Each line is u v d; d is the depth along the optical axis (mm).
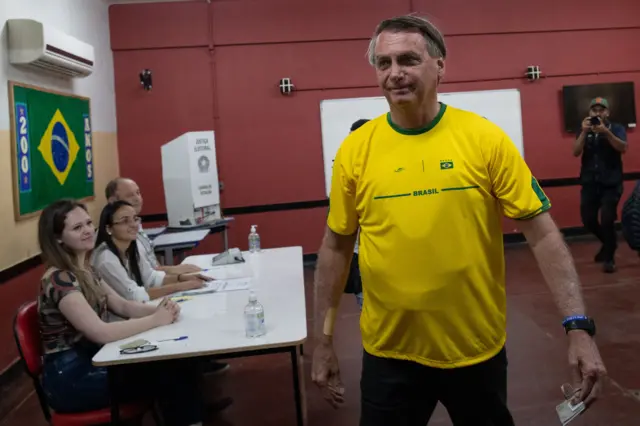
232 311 2555
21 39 4008
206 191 5379
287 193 6723
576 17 6906
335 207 1555
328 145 6723
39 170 4332
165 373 2248
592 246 6570
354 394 3244
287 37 6586
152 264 3502
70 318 2213
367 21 6645
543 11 6867
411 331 1435
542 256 1359
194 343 2143
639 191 2350
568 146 7020
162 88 6508
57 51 4301
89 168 5480
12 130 3924
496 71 6879
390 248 1411
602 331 3967
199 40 6508
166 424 2279
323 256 1618
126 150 6508
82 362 2223
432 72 1351
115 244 2939
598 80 7016
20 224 4031
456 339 1410
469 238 1374
